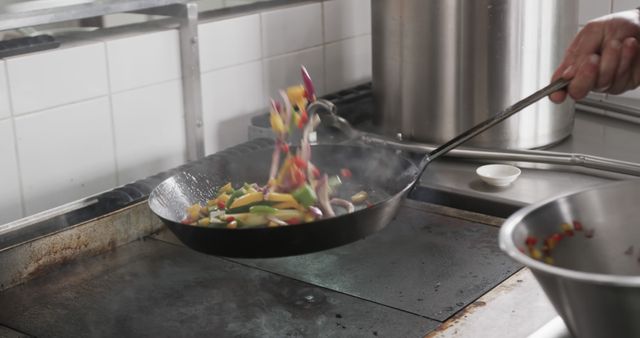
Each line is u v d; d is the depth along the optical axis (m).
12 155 1.57
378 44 1.86
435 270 1.32
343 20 2.16
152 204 1.28
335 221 1.14
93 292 1.31
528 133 1.81
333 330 1.15
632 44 1.23
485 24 1.71
